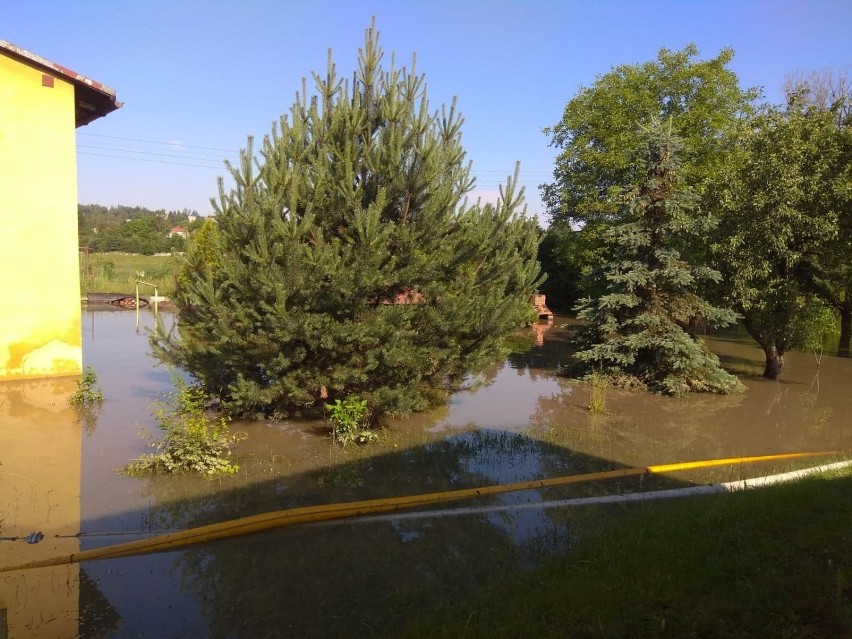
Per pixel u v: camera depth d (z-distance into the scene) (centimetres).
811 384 1391
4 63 1031
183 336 873
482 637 328
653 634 313
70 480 644
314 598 423
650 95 2145
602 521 560
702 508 510
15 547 489
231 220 777
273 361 763
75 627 386
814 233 1249
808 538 411
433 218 805
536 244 956
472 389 1005
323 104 838
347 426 790
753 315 1373
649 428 962
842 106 1359
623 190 1334
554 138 2539
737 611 328
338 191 787
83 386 969
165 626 388
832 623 307
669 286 1231
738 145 1627
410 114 838
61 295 1123
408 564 476
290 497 618
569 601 354
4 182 1048
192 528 528
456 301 819
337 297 749
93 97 1180
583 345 1366
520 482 683
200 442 679
